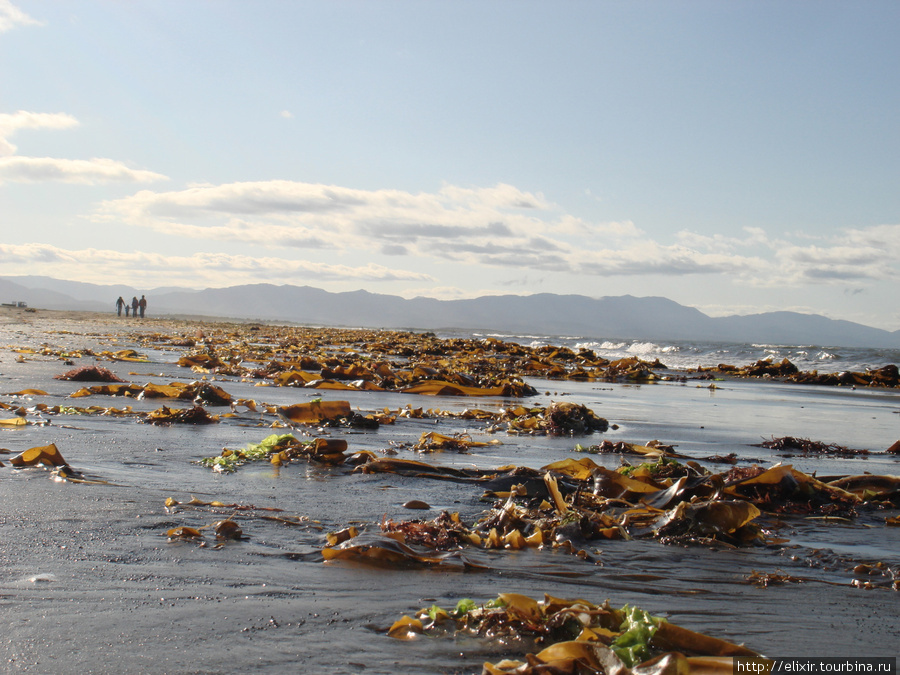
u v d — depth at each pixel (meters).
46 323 42.81
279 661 2.47
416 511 5.03
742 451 9.18
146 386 10.88
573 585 3.57
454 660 2.53
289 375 15.33
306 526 4.41
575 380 22.52
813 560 4.23
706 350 42.97
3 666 2.33
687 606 3.33
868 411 15.64
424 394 14.98
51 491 4.81
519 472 6.20
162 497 4.88
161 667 2.38
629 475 6.30
